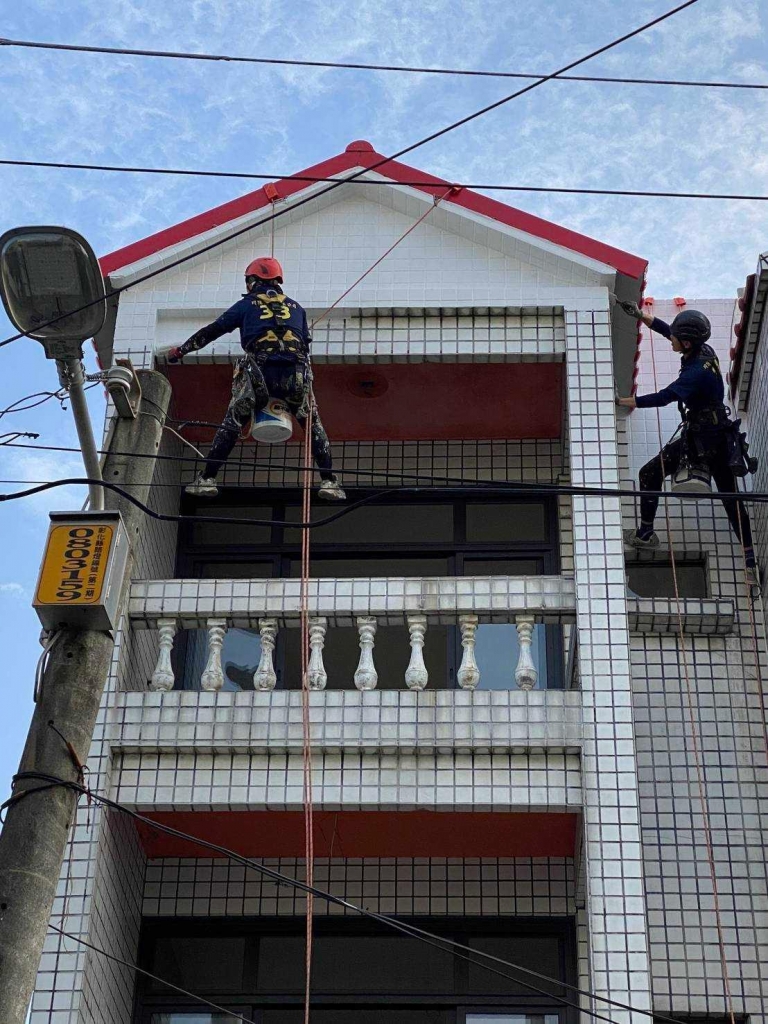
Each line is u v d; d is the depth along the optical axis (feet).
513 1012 40.42
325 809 38.14
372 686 39.17
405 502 48.57
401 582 40.37
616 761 37.37
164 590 40.63
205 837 41.22
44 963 35.27
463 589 40.19
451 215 45.14
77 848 36.76
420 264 44.86
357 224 45.60
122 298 44.52
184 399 46.06
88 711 27.02
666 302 55.62
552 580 40.19
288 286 44.45
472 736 37.99
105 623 27.61
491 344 43.93
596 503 41.06
